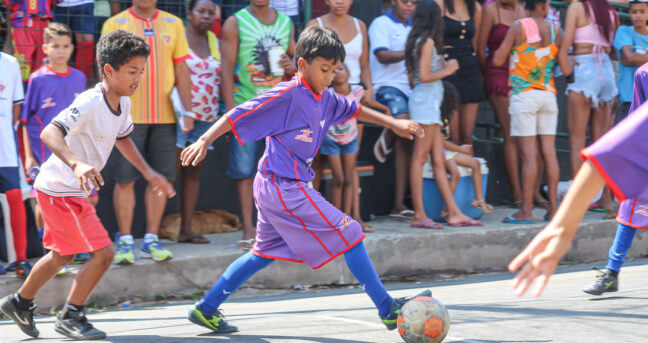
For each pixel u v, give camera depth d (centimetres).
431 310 822
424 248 1673
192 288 1454
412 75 1709
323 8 1853
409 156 1898
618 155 434
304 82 950
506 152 2016
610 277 1205
